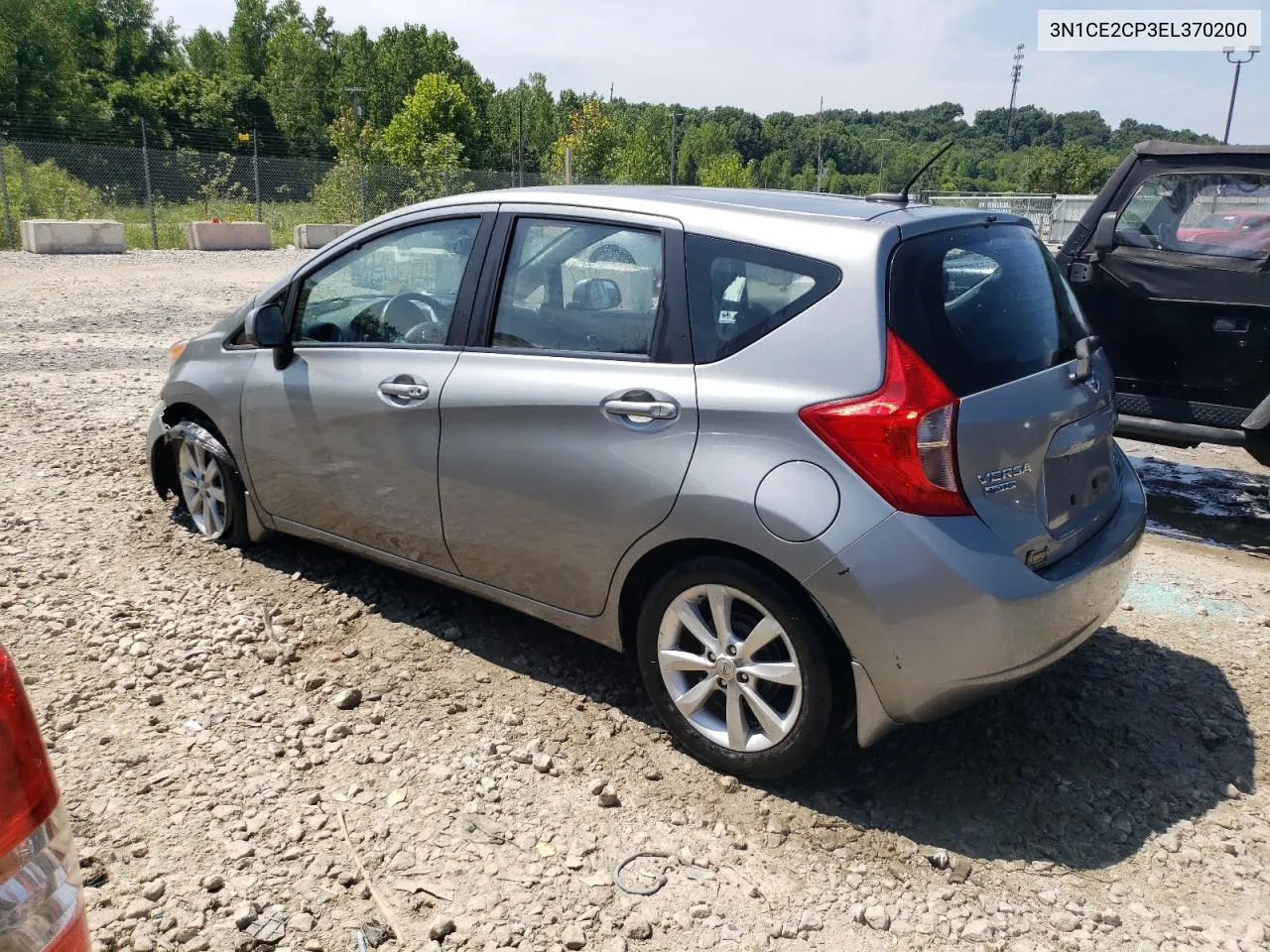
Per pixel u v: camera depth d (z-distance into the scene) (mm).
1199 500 6871
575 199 3549
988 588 2779
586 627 3502
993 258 3301
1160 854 2961
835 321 2920
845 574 2799
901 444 2768
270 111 81750
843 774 3289
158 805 3035
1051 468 3117
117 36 76812
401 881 2750
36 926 1474
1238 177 6094
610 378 3258
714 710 3279
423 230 3943
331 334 4219
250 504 4684
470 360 3645
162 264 21875
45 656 3918
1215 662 4172
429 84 55969
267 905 2643
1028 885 2811
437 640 4102
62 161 31984
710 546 3094
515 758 3305
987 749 3461
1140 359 6473
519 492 3471
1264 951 2590
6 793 1468
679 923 2627
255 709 3574
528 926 2598
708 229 3213
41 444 6949
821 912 2686
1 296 15516
